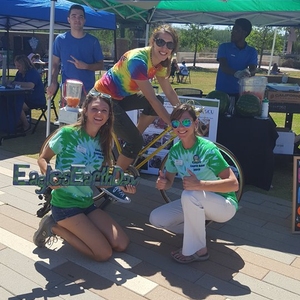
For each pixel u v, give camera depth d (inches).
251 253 123.2
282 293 103.3
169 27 123.0
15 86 255.8
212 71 1152.8
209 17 279.9
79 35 192.1
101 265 112.0
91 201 119.7
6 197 156.1
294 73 961.5
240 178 144.0
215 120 176.1
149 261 115.6
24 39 768.3
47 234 116.6
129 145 139.9
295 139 230.8
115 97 135.0
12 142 245.4
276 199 171.3
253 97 181.0
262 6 237.6
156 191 172.7
